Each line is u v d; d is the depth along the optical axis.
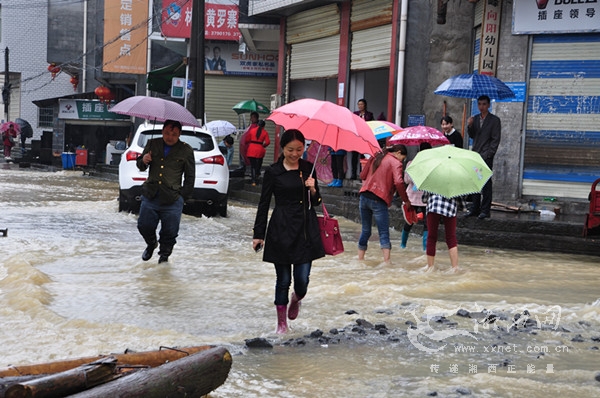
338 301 7.25
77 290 7.39
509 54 15.18
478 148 12.67
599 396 4.45
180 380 3.83
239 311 6.74
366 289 7.82
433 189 8.59
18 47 45.53
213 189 14.41
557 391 4.53
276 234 5.95
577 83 14.75
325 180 13.70
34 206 15.44
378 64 19.58
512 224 12.26
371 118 17.58
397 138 11.23
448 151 8.84
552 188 15.00
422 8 17.92
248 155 20.36
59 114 35.84
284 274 6.00
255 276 8.50
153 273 8.46
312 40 22.94
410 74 18.11
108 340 5.50
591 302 7.56
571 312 6.95
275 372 4.88
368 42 20.05
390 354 5.41
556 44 14.87
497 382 4.68
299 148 6.04
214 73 29.23
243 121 27.73
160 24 28.70
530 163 15.13
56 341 5.43
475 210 12.67
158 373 3.76
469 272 9.02
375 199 9.59
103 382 3.68
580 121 14.76
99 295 7.22
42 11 45.78
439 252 11.06
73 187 22.31
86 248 10.09
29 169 33.75
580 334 6.16
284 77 24.45
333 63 21.84
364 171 9.84
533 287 8.41
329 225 6.26
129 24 31.08
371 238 12.59
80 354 5.12
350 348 5.55
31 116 45.94
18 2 45.38
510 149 15.20
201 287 7.75
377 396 4.41
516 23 14.99
